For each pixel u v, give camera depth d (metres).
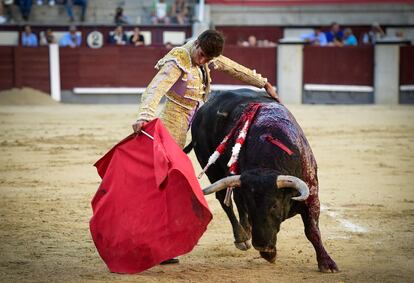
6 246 9.80
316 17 39.31
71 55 33.91
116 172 8.29
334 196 13.34
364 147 19.70
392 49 33.66
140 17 37.72
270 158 8.05
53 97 33.88
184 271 8.52
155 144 8.05
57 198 13.15
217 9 39.34
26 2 36.50
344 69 34.06
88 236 10.41
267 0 39.22
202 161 9.80
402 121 25.84
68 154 18.38
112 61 34.12
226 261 9.05
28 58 33.59
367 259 9.11
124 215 8.13
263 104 8.79
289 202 7.73
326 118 26.72
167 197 8.02
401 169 16.38
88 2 37.62
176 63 8.59
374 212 11.99
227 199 8.34
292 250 9.59
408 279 8.16
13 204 12.62
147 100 8.36
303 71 34.25
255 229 7.53
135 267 8.09
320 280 8.09
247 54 34.28
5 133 22.27
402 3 39.03
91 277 8.24
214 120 9.27
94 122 25.36
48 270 8.59
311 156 8.42
